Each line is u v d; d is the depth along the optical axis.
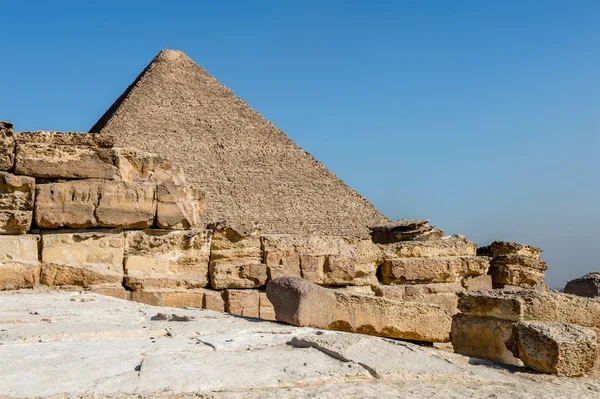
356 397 9.02
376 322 17.34
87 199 19.48
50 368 9.82
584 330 12.27
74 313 14.75
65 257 19.20
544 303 14.27
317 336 12.02
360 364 10.46
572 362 11.86
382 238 31.88
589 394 10.36
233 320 14.38
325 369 10.09
